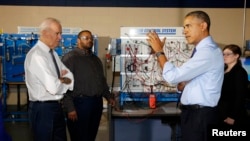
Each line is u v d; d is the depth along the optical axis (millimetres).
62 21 5383
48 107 2123
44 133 2131
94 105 2752
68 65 2656
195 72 1683
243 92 2277
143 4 5406
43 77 2074
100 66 2926
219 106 2262
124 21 5438
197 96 1727
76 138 2760
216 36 5488
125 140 3037
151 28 2910
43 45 2166
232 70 2348
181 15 5418
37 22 5363
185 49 2918
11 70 4730
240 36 5492
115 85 4113
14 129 4387
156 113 2627
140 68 2941
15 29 5352
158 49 1814
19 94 5293
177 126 2832
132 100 2975
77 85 2662
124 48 2938
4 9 5301
